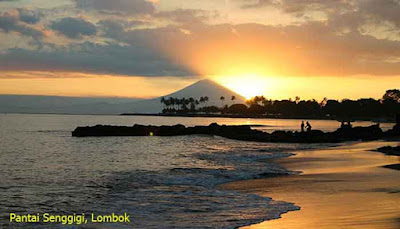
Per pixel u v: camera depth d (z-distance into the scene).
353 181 20.78
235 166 29.80
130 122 192.62
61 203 17.38
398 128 73.75
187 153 42.88
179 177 23.95
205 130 87.88
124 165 31.80
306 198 16.86
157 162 33.78
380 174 23.17
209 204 16.38
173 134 85.00
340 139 64.00
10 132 95.56
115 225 13.64
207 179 23.16
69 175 26.00
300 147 51.66
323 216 13.60
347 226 12.16
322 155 37.41
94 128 81.94
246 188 20.09
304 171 26.17
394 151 39.25
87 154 42.66
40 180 23.89
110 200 17.59
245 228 12.77
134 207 16.11
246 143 61.31
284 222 13.20
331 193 17.69
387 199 16.05
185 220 13.95
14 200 18.11
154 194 18.72
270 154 39.91
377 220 12.72
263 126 146.88
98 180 23.50
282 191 18.97
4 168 30.28
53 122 181.00
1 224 14.15
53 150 48.41
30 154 42.88
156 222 13.83
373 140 64.38
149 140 69.62
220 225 13.12
